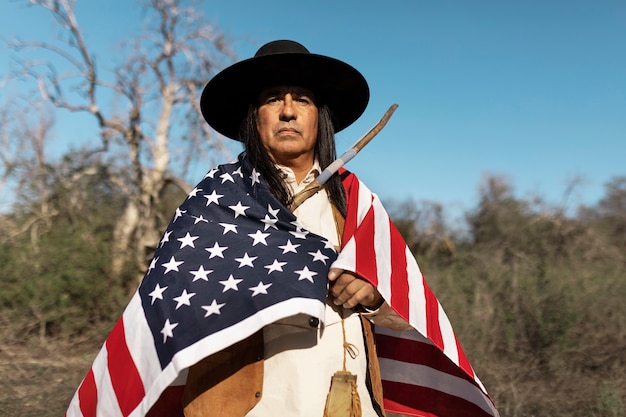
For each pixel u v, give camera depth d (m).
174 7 14.04
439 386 2.68
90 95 13.44
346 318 2.29
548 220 11.02
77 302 8.59
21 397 5.38
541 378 6.21
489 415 2.56
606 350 6.39
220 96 2.63
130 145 13.35
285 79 2.47
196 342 2.01
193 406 2.16
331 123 2.64
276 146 2.42
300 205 2.42
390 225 2.46
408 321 2.22
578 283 7.64
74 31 13.38
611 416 5.12
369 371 2.29
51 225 10.75
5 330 7.40
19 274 8.51
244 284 2.09
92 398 2.17
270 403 2.11
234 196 2.34
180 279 2.14
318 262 2.16
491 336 6.82
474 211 12.96
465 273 8.44
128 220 12.57
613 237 11.56
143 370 2.07
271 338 2.17
